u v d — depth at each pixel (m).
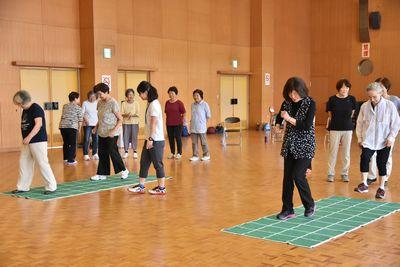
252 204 6.90
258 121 21.98
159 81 18.02
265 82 22.05
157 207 6.76
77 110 11.05
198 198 7.33
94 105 11.76
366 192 7.66
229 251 4.79
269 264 4.40
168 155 12.43
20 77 14.09
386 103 7.29
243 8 21.56
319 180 8.77
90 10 15.27
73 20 15.34
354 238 5.19
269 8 22.00
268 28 22.03
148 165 7.70
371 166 8.31
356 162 11.09
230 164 10.86
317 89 24.89
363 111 7.54
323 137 17.70
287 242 5.05
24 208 6.74
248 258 4.57
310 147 5.82
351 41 23.75
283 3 23.27
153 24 17.73
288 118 5.70
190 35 19.19
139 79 17.39
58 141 15.10
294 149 5.83
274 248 4.87
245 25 21.72
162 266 4.39
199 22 19.55
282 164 10.84
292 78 5.81
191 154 12.72
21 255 4.73
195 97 11.38
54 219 6.14
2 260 4.59
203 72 19.83
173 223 5.90
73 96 11.02
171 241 5.16
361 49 23.45
